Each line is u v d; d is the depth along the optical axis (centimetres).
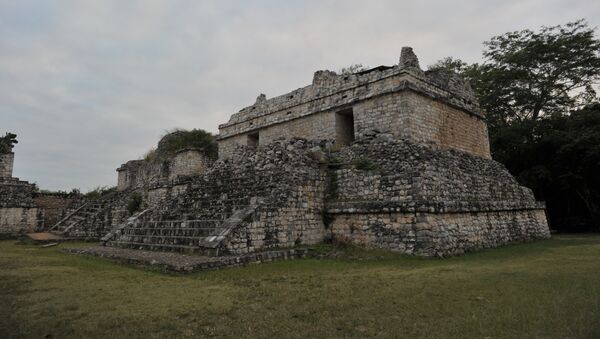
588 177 2212
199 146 2655
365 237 1105
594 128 2123
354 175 1204
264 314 484
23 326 444
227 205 1167
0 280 724
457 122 1631
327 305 519
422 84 1472
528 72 2531
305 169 1218
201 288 640
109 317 478
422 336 395
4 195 2067
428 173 1095
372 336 400
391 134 1398
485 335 395
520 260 892
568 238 1638
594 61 2342
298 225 1127
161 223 1246
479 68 2856
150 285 669
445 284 630
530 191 1700
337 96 1631
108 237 1384
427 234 984
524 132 2422
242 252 966
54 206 2409
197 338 404
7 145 1555
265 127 1945
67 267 896
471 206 1169
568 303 488
